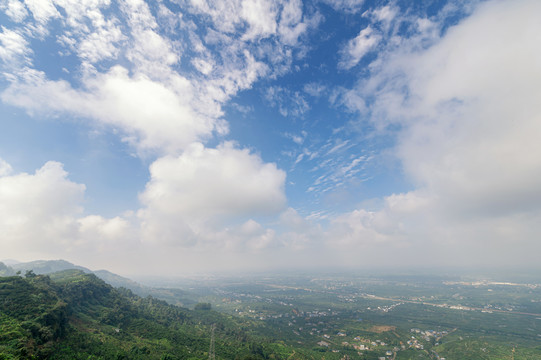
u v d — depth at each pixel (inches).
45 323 4315.9
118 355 4520.2
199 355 5605.3
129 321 6717.5
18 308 4480.8
